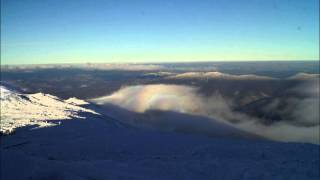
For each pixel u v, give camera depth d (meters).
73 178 11.21
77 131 45.56
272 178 20.88
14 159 12.16
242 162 24.78
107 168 18.52
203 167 22.31
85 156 28.44
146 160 24.59
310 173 22.61
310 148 32.53
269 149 32.12
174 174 19.97
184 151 32.50
